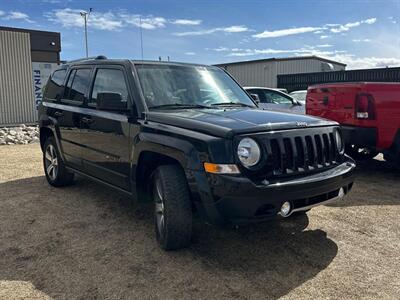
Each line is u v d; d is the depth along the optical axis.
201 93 4.59
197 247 3.81
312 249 3.79
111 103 4.10
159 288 3.09
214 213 3.24
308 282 3.17
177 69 4.74
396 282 3.17
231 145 3.20
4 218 4.67
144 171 4.08
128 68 4.41
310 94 7.36
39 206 5.12
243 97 4.94
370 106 6.12
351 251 3.74
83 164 5.13
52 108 5.82
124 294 3.01
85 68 5.28
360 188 5.97
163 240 3.67
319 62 31.12
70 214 4.81
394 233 4.18
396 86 6.15
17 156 9.19
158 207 3.77
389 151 6.31
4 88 19.53
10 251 3.76
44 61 26.80
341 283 3.16
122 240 4.00
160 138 3.67
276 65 29.12
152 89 4.29
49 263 3.51
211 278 3.24
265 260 3.56
